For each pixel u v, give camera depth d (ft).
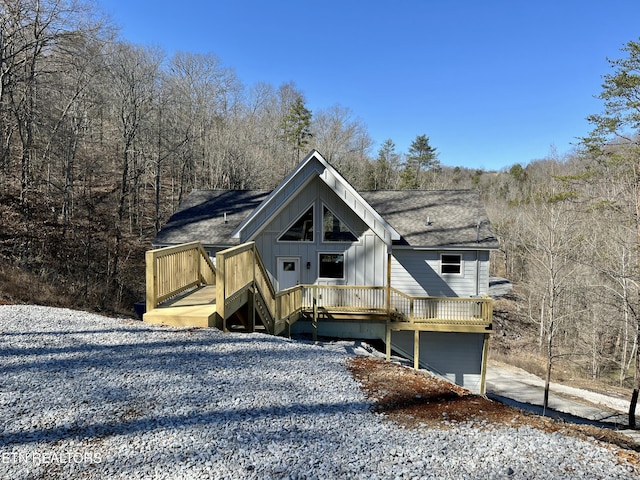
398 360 46.88
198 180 133.80
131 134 86.38
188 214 58.44
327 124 176.04
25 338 22.38
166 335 23.66
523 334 88.89
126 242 72.43
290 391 17.38
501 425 15.03
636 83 61.82
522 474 11.53
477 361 47.44
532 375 67.05
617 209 58.39
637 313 51.83
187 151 124.57
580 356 77.46
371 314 44.52
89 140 103.81
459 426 14.82
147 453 12.09
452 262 47.50
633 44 61.87
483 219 50.49
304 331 46.96
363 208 43.98
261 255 48.67
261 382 18.16
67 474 11.05
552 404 53.31
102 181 94.94
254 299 31.17
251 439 13.10
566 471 11.75
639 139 62.90
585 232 72.43
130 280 67.51
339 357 23.35
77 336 23.07
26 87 68.08
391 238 43.75
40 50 67.67
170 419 14.23
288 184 45.11
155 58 116.47
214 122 146.41
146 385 17.03
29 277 47.98
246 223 45.47
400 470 11.60
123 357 20.10
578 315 76.74
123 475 11.04
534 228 81.66
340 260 48.29
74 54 70.95
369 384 19.06
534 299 93.15
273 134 167.22
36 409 14.65
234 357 21.11
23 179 63.31
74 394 15.94
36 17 64.64
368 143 187.21
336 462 11.93
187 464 11.56
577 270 69.97
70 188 75.51
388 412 15.90
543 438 13.92
